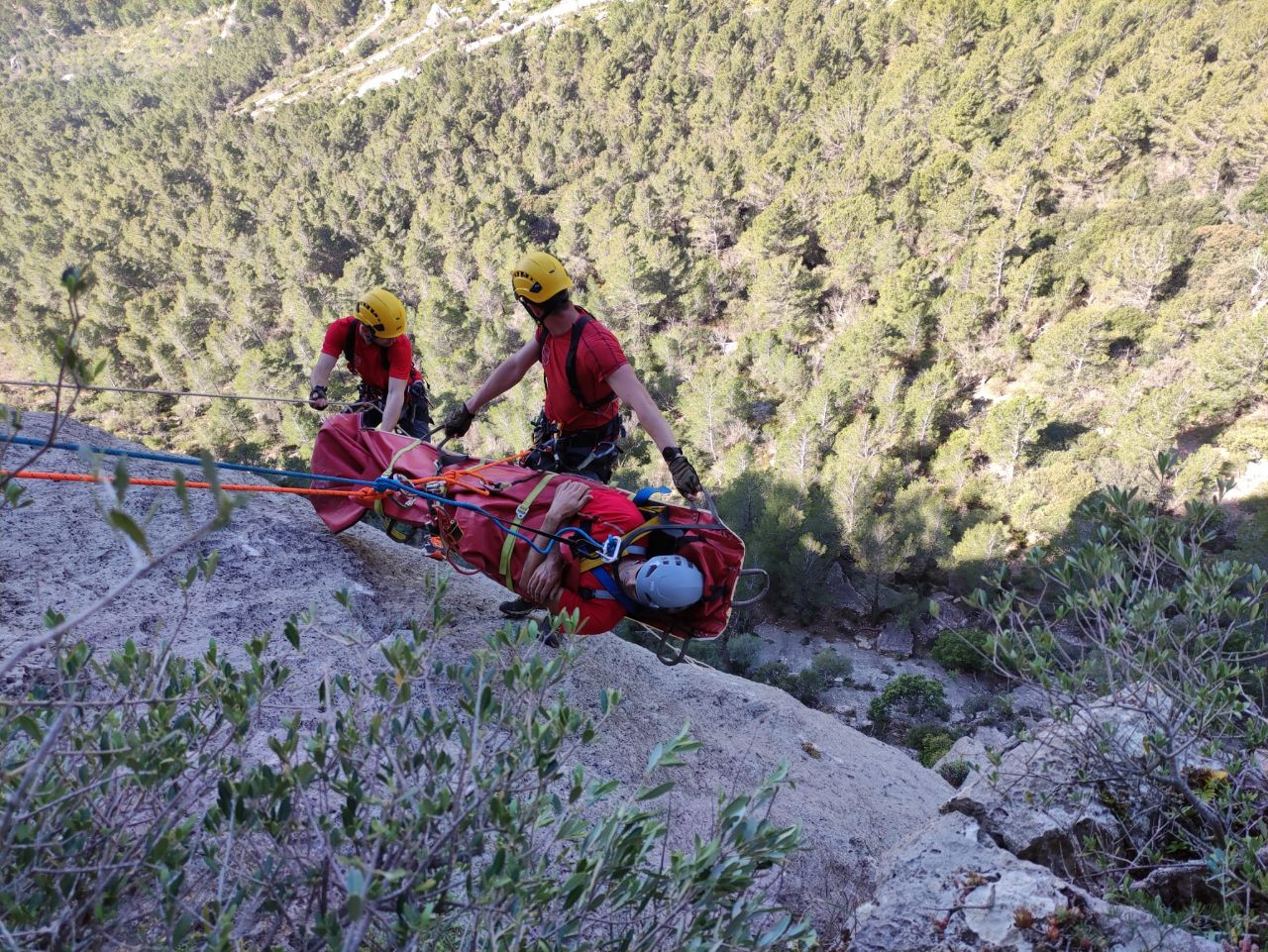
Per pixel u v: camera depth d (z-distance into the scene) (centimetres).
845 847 403
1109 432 4394
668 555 332
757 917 302
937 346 5156
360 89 18175
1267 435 3862
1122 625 273
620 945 180
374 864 149
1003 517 3969
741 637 3406
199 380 6869
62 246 10425
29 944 149
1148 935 228
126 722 182
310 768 164
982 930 239
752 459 4453
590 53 12494
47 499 432
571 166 9981
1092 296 5269
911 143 7125
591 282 7038
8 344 8319
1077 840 276
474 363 5788
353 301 7588
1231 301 4734
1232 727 280
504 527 356
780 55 10919
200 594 396
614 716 423
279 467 5425
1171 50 7438
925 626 3631
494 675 202
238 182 12244
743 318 6119
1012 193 6134
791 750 492
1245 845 251
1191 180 5972
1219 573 262
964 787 304
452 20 18412
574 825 172
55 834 161
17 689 298
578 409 373
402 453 413
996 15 9350
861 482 3853
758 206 7538
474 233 8294
